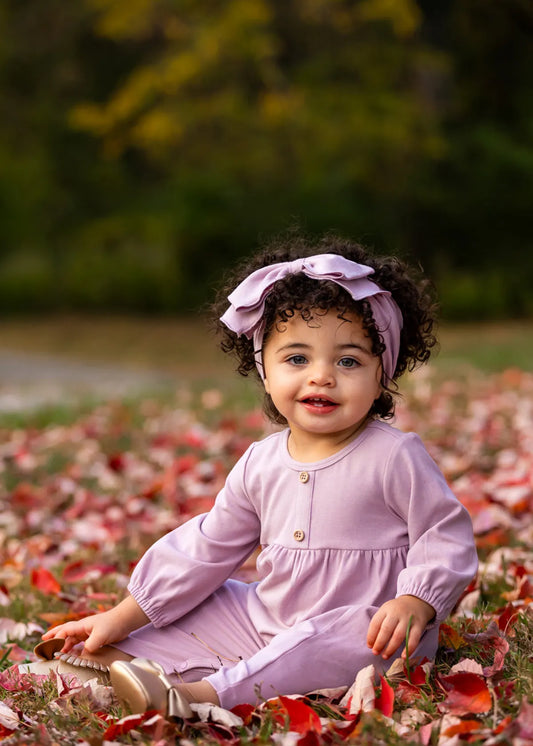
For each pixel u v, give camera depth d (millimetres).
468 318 20719
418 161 20781
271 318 2357
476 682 2053
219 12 19609
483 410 6984
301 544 2338
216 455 5941
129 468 5645
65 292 23000
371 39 20125
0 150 24375
